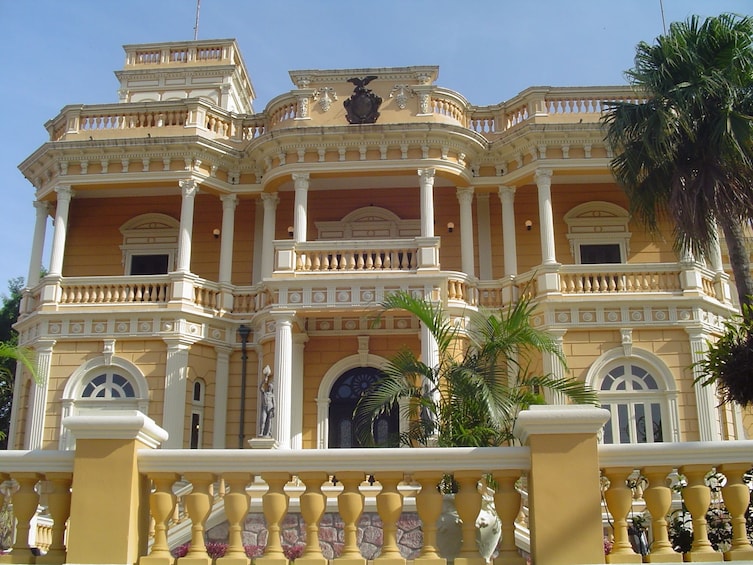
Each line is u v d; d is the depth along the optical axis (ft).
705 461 21.97
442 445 36.11
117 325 74.23
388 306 44.01
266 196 80.12
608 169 76.23
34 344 75.05
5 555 22.41
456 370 38.65
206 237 83.82
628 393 69.56
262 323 74.64
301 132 75.51
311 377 74.69
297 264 71.36
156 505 22.48
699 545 21.66
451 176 77.15
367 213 82.74
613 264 72.74
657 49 57.06
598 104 79.00
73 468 22.56
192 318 74.69
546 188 75.72
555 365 69.92
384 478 22.45
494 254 80.89
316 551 21.99
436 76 79.66
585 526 21.11
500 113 82.28
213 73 103.09
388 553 21.91
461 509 22.21
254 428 74.33
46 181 81.97
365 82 78.69
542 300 71.46
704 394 68.74
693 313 70.74
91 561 21.52
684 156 56.03
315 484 22.54
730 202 54.03
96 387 73.41
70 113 80.69
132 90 103.19
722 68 55.21
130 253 83.87
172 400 72.02
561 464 21.62
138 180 78.33
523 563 21.65
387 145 75.87
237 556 22.06
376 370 75.25
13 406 77.46
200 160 78.89
